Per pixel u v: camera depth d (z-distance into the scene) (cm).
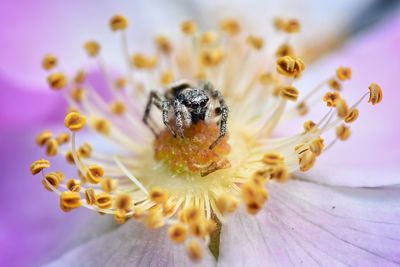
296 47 10
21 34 10
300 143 8
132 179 8
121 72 10
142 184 8
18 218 9
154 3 10
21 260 9
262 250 8
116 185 8
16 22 10
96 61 10
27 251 9
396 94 9
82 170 8
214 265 8
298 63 8
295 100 8
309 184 8
